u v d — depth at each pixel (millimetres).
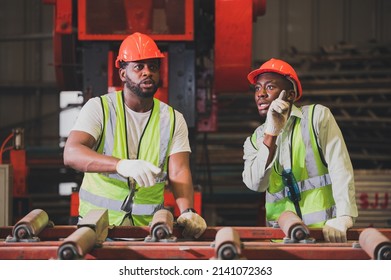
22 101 15711
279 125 5656
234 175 13773
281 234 5426
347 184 5691
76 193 8211
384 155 14000
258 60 15156
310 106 5961
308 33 15750
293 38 15734
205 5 9133
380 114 14430
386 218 11156
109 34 8703
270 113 5656
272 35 15734
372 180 11211
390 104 14062
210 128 9781
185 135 5992
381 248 4473
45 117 15570
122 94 5953
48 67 15719
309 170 5902
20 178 9656
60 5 8992
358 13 15734
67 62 9438
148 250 4703
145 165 5332
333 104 14242
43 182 14070
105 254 4703
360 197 11203
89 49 8805
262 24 15734
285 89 5934
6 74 15656
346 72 14430
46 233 5449
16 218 9609
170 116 5938
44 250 4645
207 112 9695
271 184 6004
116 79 8734
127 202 5824
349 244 4859
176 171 5859
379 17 15688
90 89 8789
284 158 5926
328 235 5324
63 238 5461
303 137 5875
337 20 15672
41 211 5332
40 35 13422
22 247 4656
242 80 9031
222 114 14320
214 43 9172
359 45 14820
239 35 8797
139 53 5785
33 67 15695
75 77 9742
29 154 13984
